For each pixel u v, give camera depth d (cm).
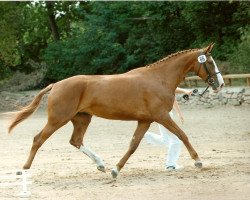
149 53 3669
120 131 1944
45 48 4362
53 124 1021
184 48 3662
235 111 2442
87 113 1079
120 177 1023
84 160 1289
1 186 960
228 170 1046
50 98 1026
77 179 1023
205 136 1677
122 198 830
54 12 4506
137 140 1044
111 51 3706
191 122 2103
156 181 966
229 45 3347
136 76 1053
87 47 3741
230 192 846
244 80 3186
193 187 894
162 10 3581
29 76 3900
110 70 3794
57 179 1027
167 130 1098
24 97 3381
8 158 1360
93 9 3875
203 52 1098
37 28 4581
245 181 931
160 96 1047
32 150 1026
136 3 3634
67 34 4694
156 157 1301
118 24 3750
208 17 3416
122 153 1394
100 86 1031
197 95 2808
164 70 1073
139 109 1040
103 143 1616
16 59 4106
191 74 3338
